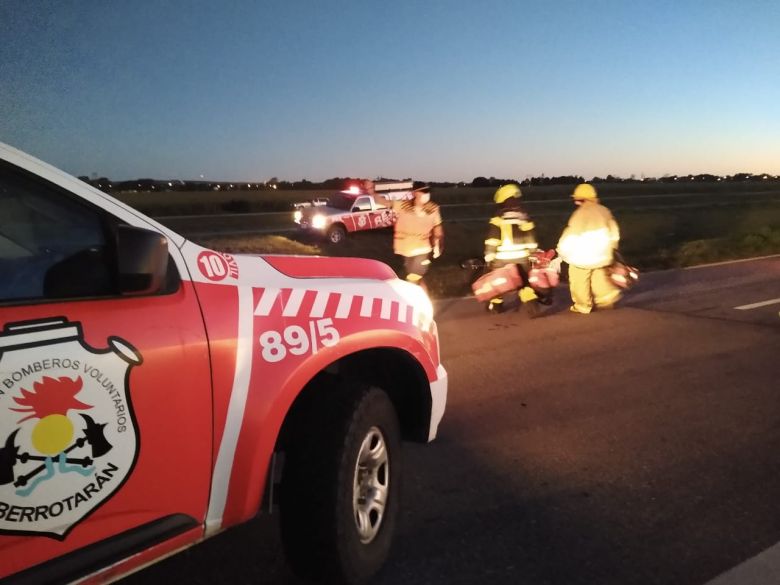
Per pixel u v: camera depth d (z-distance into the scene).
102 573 2.28
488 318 9.99
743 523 4.04
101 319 2.30
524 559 3.63
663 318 10.00
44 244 2.37
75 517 2.21
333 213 27.14
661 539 3.86
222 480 2.67
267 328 2.84
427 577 3.45
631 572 3.52
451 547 3.73
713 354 7.95
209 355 2.58
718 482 4.60
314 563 3.11
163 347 2.43
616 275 10.20
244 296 2.83
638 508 4.22
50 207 2.36
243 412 2.69
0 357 2.04
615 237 10.21
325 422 3.11
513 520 4.05
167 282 2.54
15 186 2.30
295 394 2.88
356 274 3.64
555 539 3.84
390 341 3.39
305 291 3.12
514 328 9.30
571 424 5.66
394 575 3.46
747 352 8.05
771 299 11.54
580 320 9.86
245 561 3.52
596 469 4.79
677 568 3.56
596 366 7.42
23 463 2.06
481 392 6.49
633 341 8.58
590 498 4.35
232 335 2.68
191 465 2.54
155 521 2.45
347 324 3.18
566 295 12.08
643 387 6.69
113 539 2.33
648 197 64.38
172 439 2.46
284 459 3.16
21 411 2.06
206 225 34.75
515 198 9.91
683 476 4.69
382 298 3.52
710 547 3.78
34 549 2.12
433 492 4.39
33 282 2.27
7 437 2.03
